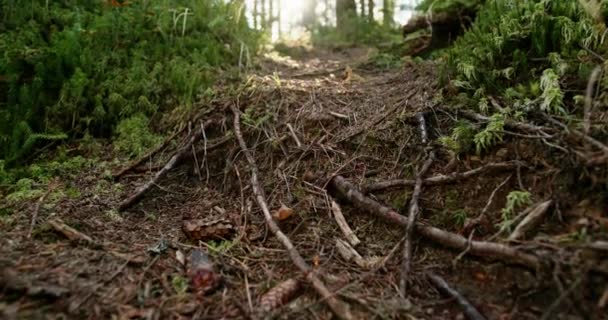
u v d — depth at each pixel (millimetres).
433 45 5305
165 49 4668
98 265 2156
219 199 3113
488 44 3170
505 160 2467
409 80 4105
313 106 3742
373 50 6465
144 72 4266
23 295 1843
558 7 3033
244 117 3607
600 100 2426
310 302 1999
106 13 4531
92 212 2807
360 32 9039
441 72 3338
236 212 2885
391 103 3549
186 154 3527
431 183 2578
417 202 2482
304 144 3287
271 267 2293
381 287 2104
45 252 2205
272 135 3422
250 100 3877
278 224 2652
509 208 2197
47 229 2420
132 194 3107
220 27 5449
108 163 3523
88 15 4695
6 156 3393
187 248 2453
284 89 4016
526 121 2553
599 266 1812
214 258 2334
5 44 3867
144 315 1846
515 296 1928
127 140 3732
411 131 3010
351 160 3008
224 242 2520
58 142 3717
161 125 3947
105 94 4043
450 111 3020
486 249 2084
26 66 3875
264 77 4422
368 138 3119
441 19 5055
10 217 2596
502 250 2027
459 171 2576
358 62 5676
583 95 2520
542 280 1893
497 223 2229
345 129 3354
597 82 2502
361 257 2318
